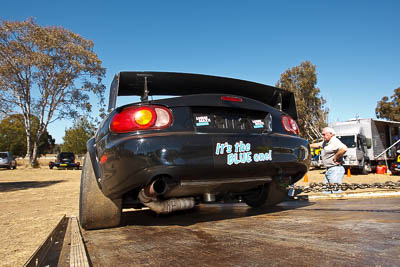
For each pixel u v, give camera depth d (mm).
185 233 1949
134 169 2037
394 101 35688
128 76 2525
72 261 1349
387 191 4441
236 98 2441
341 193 4227
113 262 1376
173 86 2838
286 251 1335
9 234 3084
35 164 29094
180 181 2111
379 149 17375
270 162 2389
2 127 49219
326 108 28125
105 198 2393
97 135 2650
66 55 27594
